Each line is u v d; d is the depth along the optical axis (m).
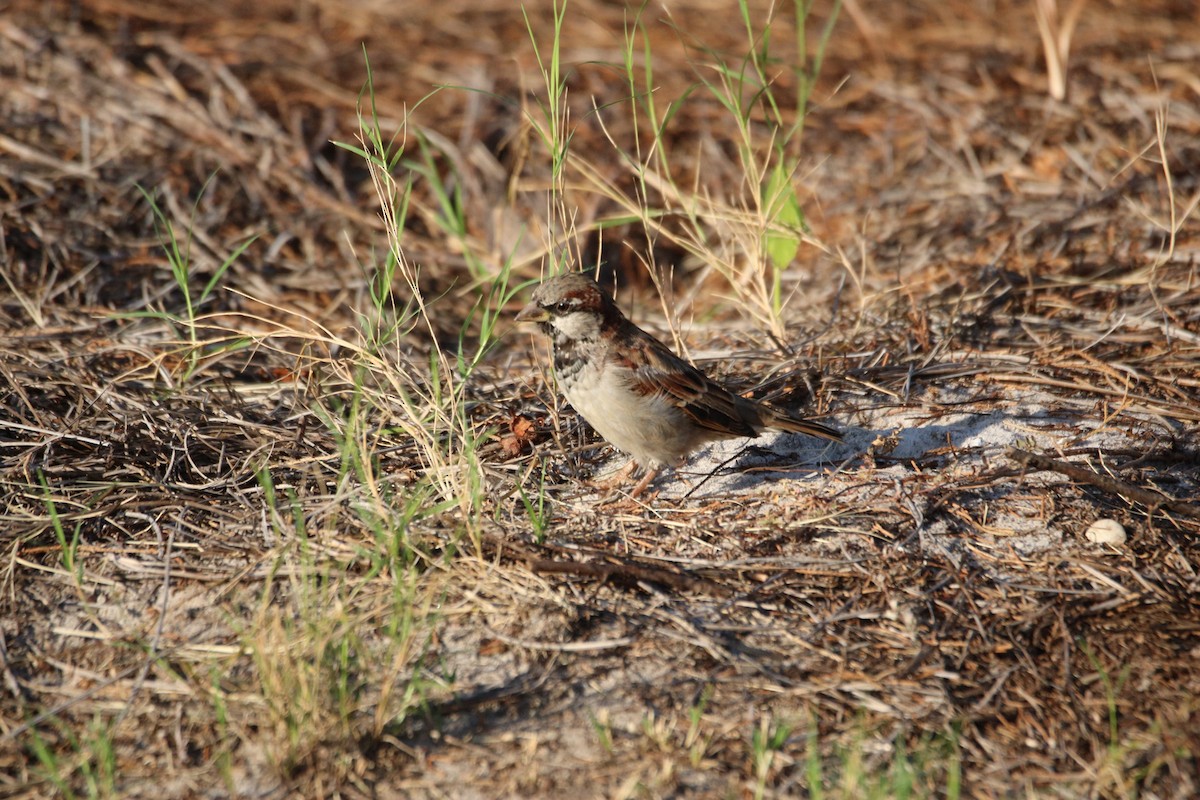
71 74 15.66
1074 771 6.58
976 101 16.78
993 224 14.05
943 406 10.46
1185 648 7.52
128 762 6.61
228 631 7.62
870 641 7.65
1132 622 7.80
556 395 10.22
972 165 15.34
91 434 9.67
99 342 11.45
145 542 8.50
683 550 8.62
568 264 10.49
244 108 15.82
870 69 18.00
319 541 8.42
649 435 9.23
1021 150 15.52
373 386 10.95
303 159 15.23
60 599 7.93
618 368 9.02
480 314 13.64
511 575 8.16
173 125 15.28
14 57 15.73
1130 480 9.35
